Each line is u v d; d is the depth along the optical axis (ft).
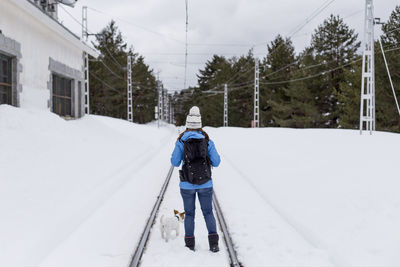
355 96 99.96
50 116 35.42
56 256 12.81
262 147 46.11
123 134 56.49
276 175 26.07
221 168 35.35
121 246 14.03
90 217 17.63
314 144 39.60
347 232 13.53
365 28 54.24
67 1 52.65
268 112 156.87
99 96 143.02
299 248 13.64
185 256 12.87
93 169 26.48
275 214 18.39
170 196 22.82
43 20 38.17
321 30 124.26
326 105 125.18
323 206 16.61
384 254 11.43
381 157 24.64
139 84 173.06
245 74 181.47
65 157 26.27
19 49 35.42
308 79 123.24
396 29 83.87
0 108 28.68
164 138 85.35
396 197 15.01
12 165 20.36
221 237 15.07
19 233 13.32
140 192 23.90
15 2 32.32
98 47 145.18
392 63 83.51
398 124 88.99
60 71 47.96
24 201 16.52
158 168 35.68
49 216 15.66
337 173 21.49
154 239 14.79
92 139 38.19
